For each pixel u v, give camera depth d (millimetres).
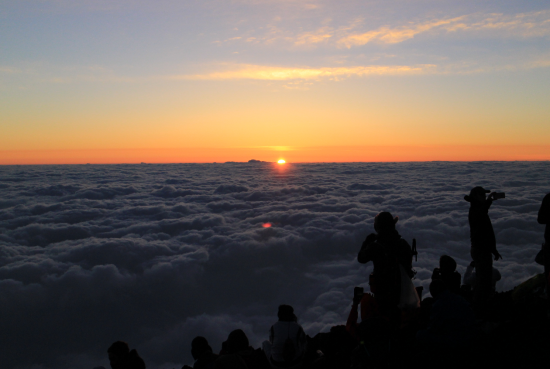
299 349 3715
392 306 3598
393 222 3686
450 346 3566
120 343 4062
